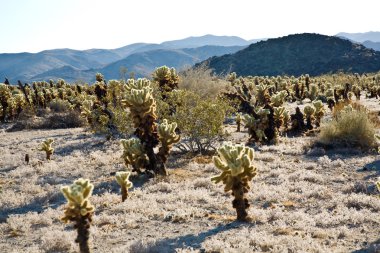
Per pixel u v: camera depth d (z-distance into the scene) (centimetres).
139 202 1098
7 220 1020
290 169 1485
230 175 913
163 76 2562
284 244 757
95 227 911
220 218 959
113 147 2169
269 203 1076
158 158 1471
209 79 3588
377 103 3928
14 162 1909
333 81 7369
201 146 1894
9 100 3909
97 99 3161
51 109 4100
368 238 788
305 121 2767
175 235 852
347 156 1692
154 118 1446
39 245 831
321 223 899
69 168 1702
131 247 751
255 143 2059
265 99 2447
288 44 19450
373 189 1158
